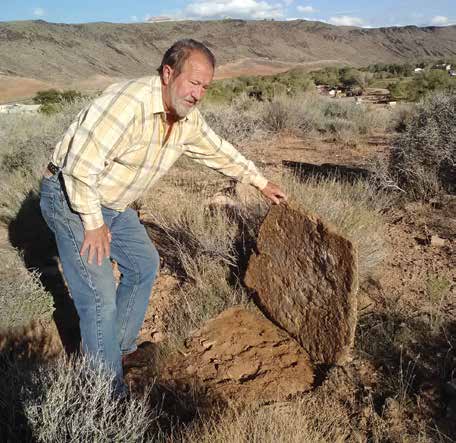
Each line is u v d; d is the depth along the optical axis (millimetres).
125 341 3061
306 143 9297
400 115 10617
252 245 4004
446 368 2703
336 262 2738
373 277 3725
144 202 5379
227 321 3400
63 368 2453
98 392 2270
